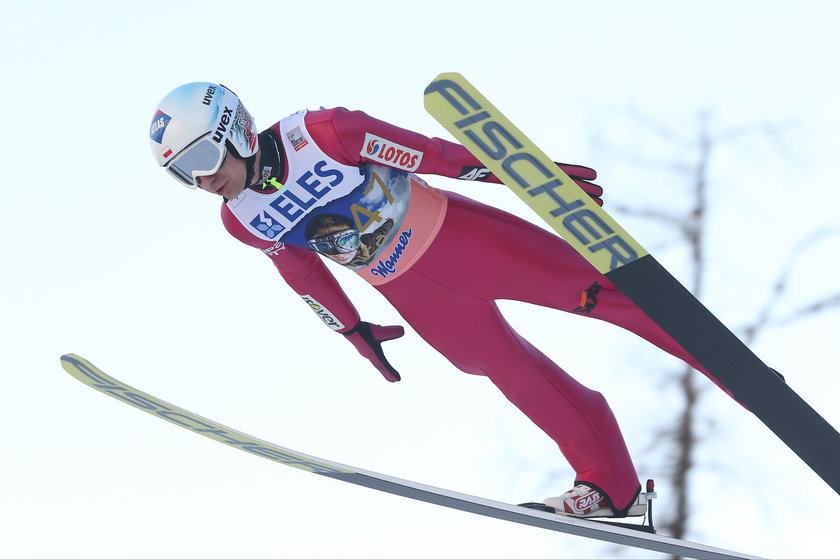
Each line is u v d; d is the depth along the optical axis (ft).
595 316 35.76
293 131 32.12
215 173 30.99
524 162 25.75
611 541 36.45
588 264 34.86
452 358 36.55
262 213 33.22
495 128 25.53
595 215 26.14
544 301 35.58
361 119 31.42
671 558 83.76
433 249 34.19
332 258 34.53
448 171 32.63
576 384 36.45
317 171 32.14
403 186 33.60
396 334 37.88
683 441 86.79
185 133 30.35
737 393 27.63
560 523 35.01
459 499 35.63
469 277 34.60
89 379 40.22
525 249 34.60
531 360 35.81
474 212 34.63
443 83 25.44
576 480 36.52
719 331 26.71
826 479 28.45
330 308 37.14
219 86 31.30
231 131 30.71
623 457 36.45
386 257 34.37
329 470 36.65
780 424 27.78
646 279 26.50
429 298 35.17
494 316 35.63
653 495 36.73
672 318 26.84
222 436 38.11
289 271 36.17
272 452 37.81
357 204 32.94
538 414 36.22
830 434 27.37
